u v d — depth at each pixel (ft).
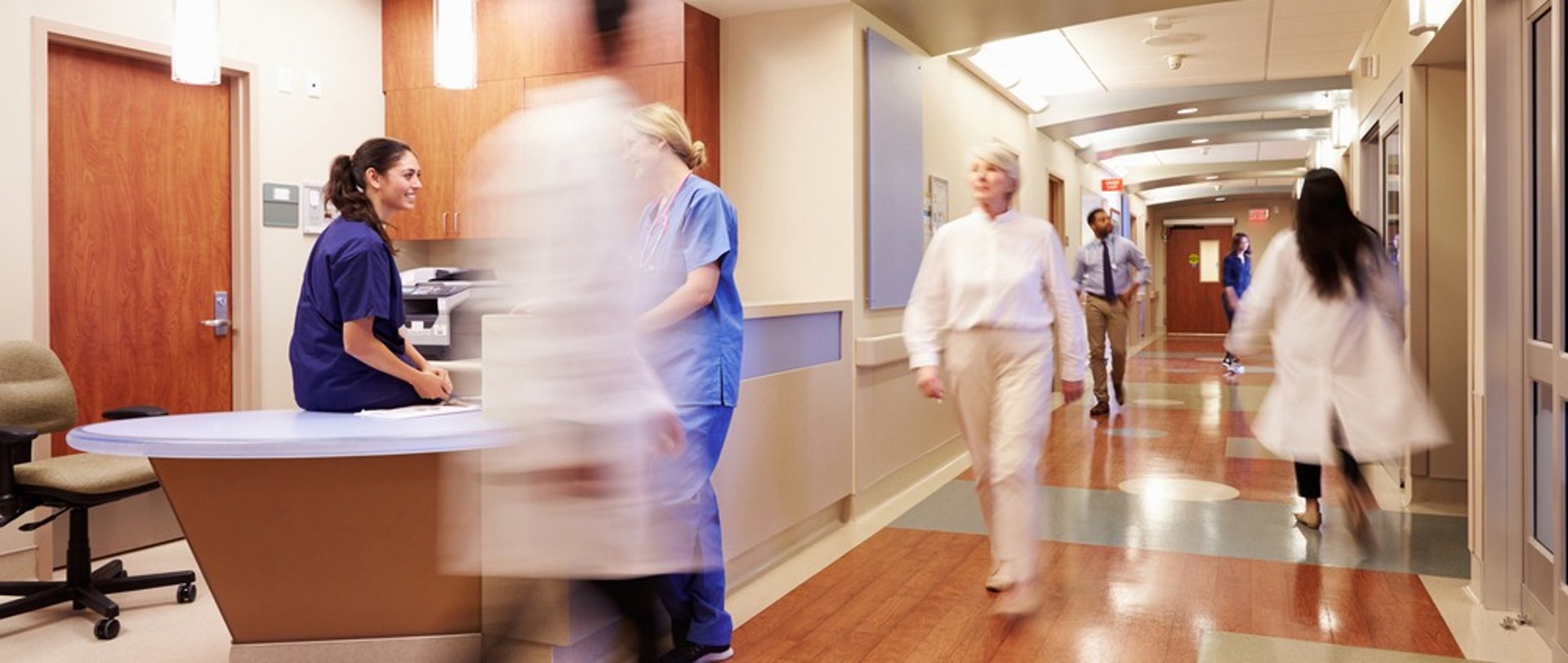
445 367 16.06
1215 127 35.55
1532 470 11.07
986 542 14.66
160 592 13.15
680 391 8.79
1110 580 12.65
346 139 18.33
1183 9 21.08
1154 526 15.37
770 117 17.42
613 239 6.59
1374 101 22.20
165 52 15.29
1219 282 71.82
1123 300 27.91
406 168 10.03
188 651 10.98
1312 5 20.81
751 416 12.81
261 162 16.70
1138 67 26.48
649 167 8.84
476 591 9.68
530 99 6.56
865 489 16.74
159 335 15.57
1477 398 11.73
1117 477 19.08
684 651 9.63
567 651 9.37
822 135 17.08
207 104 16.21
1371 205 24.95
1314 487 15.12
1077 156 38.24
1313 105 29.48
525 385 6.55
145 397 15.37
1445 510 16.37
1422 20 14.38
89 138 14.65
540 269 6.53
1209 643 10.50
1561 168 10.09
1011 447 11.02
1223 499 17.19
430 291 17.22
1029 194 30.48
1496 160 11.28
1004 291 11.09
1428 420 11.83
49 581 13.28
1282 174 49.03
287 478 9.33
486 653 9.46
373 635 9.75
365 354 9.59
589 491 6.57
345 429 8.55
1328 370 12.00
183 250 15.88
